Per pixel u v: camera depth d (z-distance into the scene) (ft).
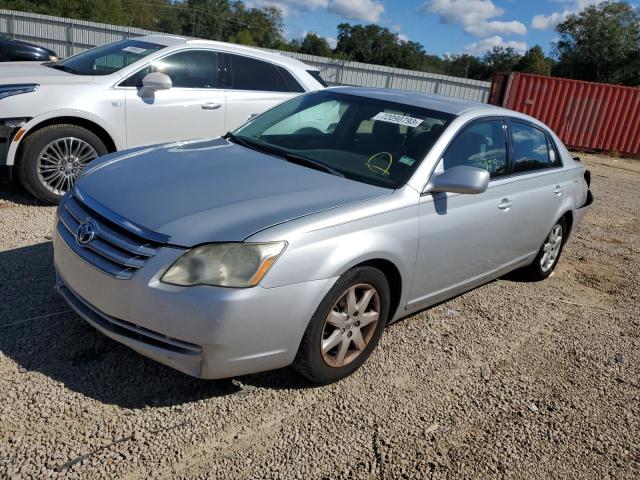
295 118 14.65
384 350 12.75
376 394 11.13
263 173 11.60
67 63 21.77
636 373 13.42
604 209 31.14
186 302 8.86
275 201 10.32
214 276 8.97
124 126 19.90
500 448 10.13
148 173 11.31
